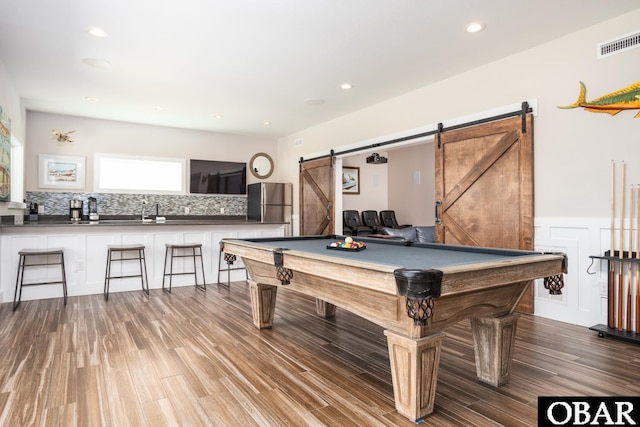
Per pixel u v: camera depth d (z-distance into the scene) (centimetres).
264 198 709
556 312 352
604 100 317
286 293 478
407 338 183
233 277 571
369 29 328
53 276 451
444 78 442
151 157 671
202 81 452
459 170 425
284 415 188
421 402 183
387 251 275
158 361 256
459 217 424
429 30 330
